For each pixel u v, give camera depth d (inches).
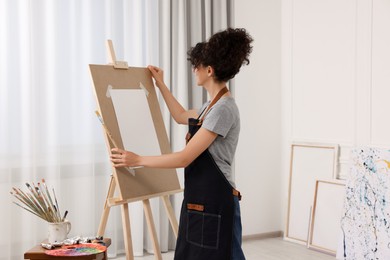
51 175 152.1
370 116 160.4
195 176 91.3
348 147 168.6
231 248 88.8
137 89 109.9
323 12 176.9
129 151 98.7
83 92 156.9
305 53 185.5
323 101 178.2
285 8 194.5
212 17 179.3
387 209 145.8
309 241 177.6
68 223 99.4
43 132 151.0
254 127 192.7
